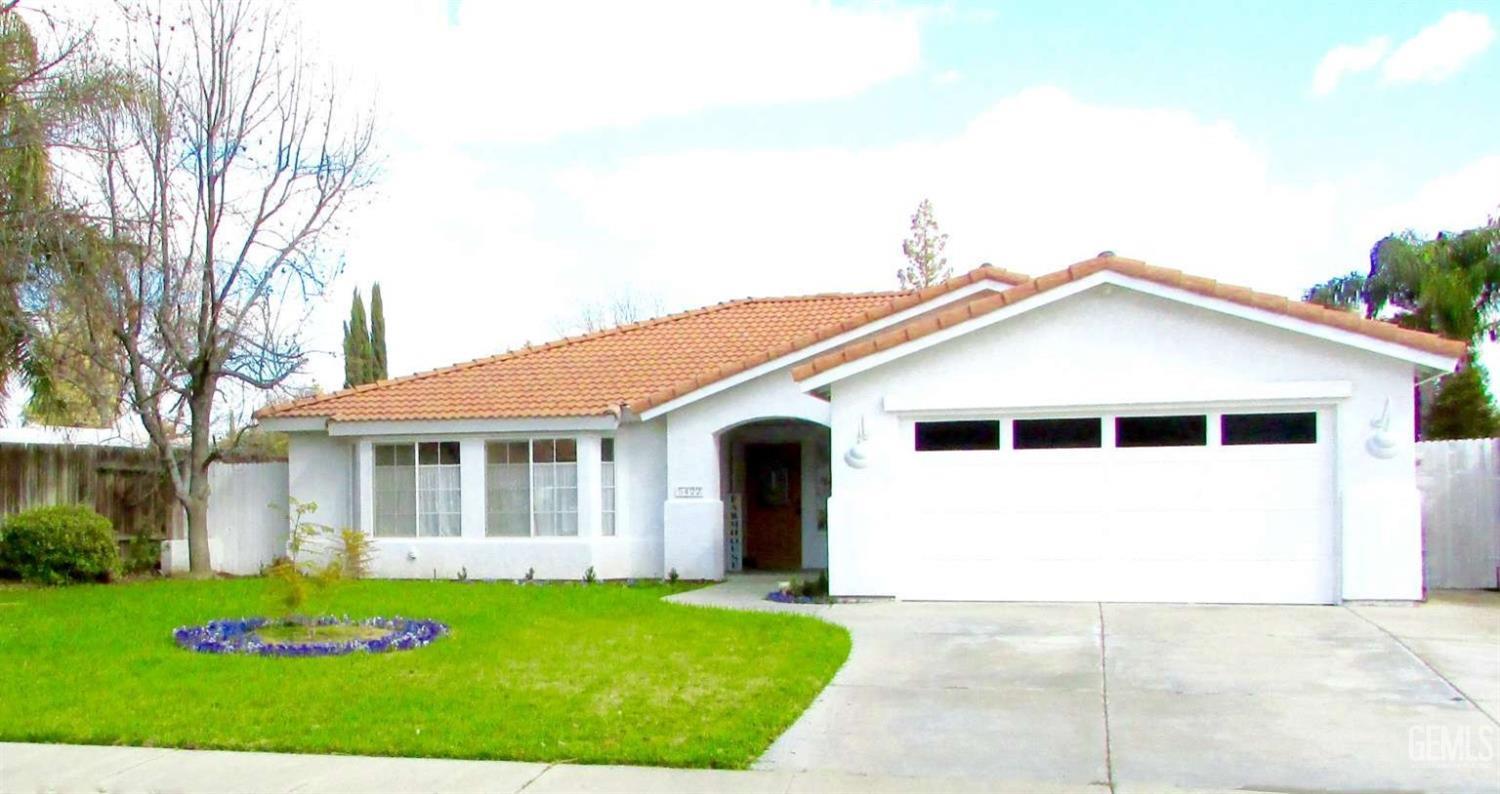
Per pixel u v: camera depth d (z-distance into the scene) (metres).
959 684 9.84
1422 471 15.88
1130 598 14.00
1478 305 23.92
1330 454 13.60
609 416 18.81
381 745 8.14
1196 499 13.90
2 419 21.03
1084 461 14.23
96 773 7.73
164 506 22.02
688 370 20.16
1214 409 13.86
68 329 19.33
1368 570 13.30
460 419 19.30
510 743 8.10
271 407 20.55
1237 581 13.74
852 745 8.16
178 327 19.92
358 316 38.28
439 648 11.39
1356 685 9.49
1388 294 24.36
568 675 10.09
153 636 12.43
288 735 8.41
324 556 20.41
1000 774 7.48
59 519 18.64
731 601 15.22
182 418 21.61
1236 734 8.24
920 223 49.31
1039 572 14.27
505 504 19.50
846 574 14.72
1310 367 13.52
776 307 22.88
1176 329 13.88
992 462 14.46
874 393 14.79
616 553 19.12
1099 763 7.67
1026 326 14.30
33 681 10.18
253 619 13.15
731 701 9.13
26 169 17.67
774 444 21.33
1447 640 11.15
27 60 17.42
